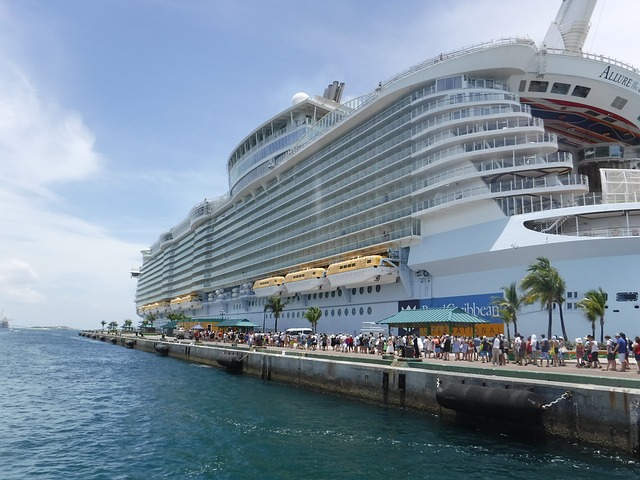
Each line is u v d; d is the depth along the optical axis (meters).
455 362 27.89
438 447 18.11
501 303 33.47
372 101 50.25
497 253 36.03
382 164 49.62
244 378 40.62
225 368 47.25
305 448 18.44
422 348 32.34
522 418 18.47
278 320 69.00
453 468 15.80
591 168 53.78
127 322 163.75
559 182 36.84
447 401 21.17
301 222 64.50
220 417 24.38
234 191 89.00
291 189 67.62
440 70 44.62
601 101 47.53
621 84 46.12
